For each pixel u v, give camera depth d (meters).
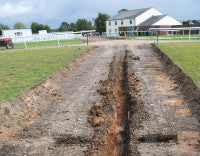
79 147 4.92
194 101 6.50
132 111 6.51
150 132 5.20
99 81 9.52
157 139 4.95
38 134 5.55
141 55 14.92
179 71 9.32
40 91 8.14
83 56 15.20
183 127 5.35
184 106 6.50
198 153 4.37
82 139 5.21
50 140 5.26
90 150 4.69
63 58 13.97
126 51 16.84
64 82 9.80
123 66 12.17
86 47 19.14
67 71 11.35
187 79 8.02
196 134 5.02
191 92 7.06
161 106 6.61
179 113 6.09
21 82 8.80
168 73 10.02
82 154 4.64
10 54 17.73
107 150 4.81
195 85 7.12
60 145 5.05
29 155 4.71
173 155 4.35
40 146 5.03
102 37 43.19
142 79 9.35
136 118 5.95
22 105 6.86
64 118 6.37
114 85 8.83
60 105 7.31
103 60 13.95
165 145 4.71
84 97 7.84
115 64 12.46
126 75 10.17
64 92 8.50
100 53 16.73
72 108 7.01
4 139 5.30
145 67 11.40
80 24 60.06
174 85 8.37
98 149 4.69
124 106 7.19
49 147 4.97
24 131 5.71
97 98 7.64
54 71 10.50
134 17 47.66
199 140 4.79
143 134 5.14
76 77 10.52
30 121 6.27
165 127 5.39
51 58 14.27
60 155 4.66
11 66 12.34
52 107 7.18
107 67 12.00
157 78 9.40
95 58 14.85
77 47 19.56
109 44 22.38
